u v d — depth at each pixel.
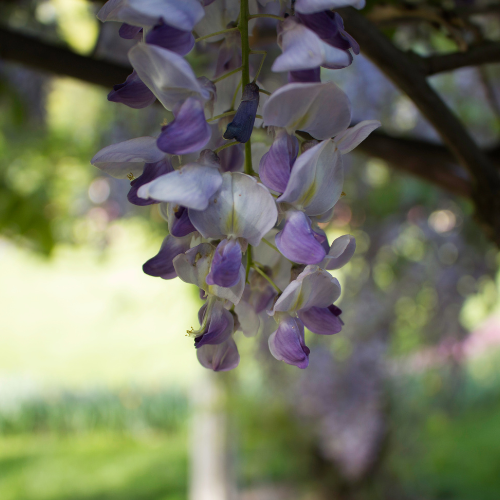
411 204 1.61
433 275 1.73
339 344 2.09
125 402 4.02
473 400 3.81
